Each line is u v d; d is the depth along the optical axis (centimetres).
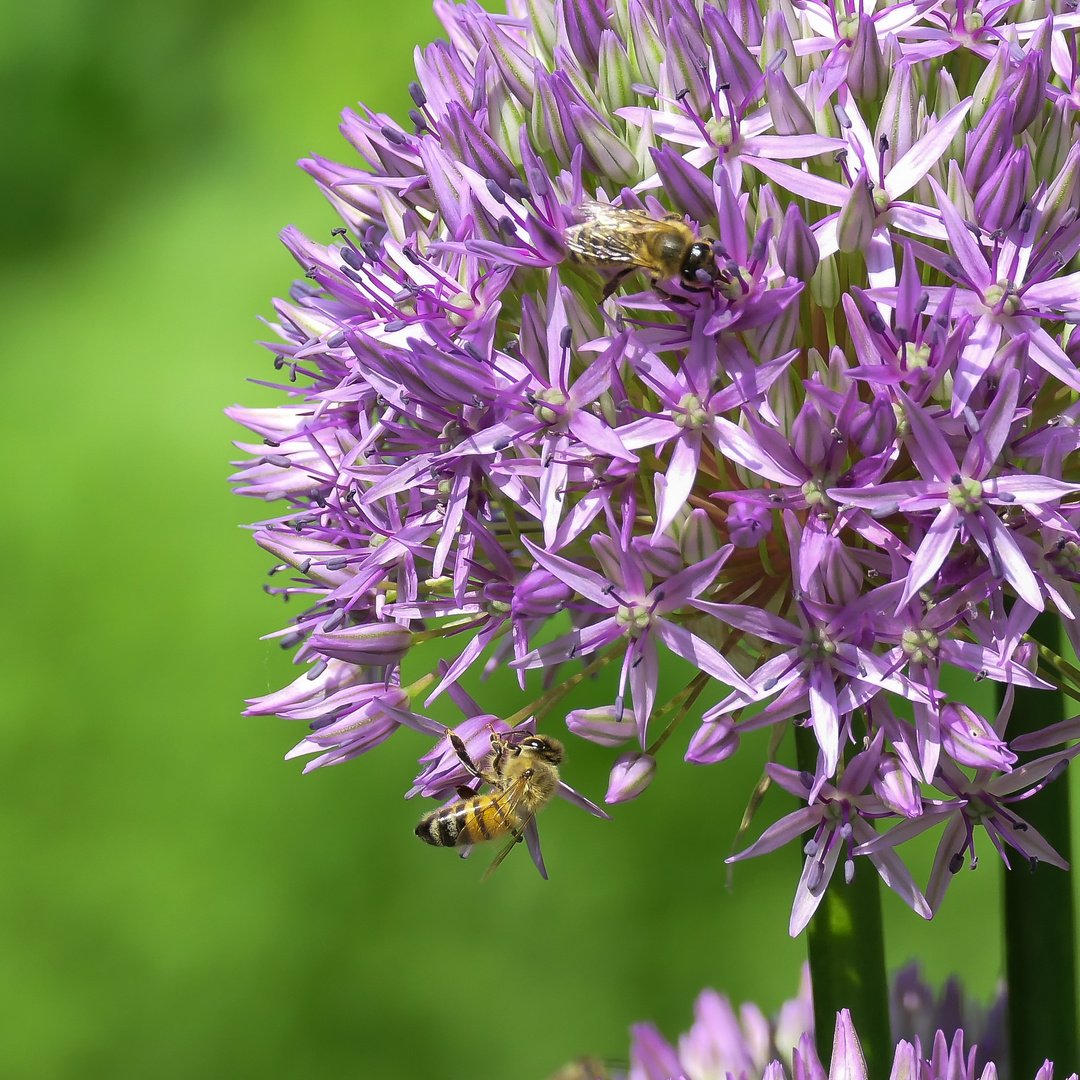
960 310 24
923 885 50
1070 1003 27
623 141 25
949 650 24
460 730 25
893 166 24
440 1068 52
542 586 25
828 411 24
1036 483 24
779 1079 25
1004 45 24
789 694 24
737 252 24
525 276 25
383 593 26
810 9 25
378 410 25
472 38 27
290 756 26
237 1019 52
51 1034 52
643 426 24
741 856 24
